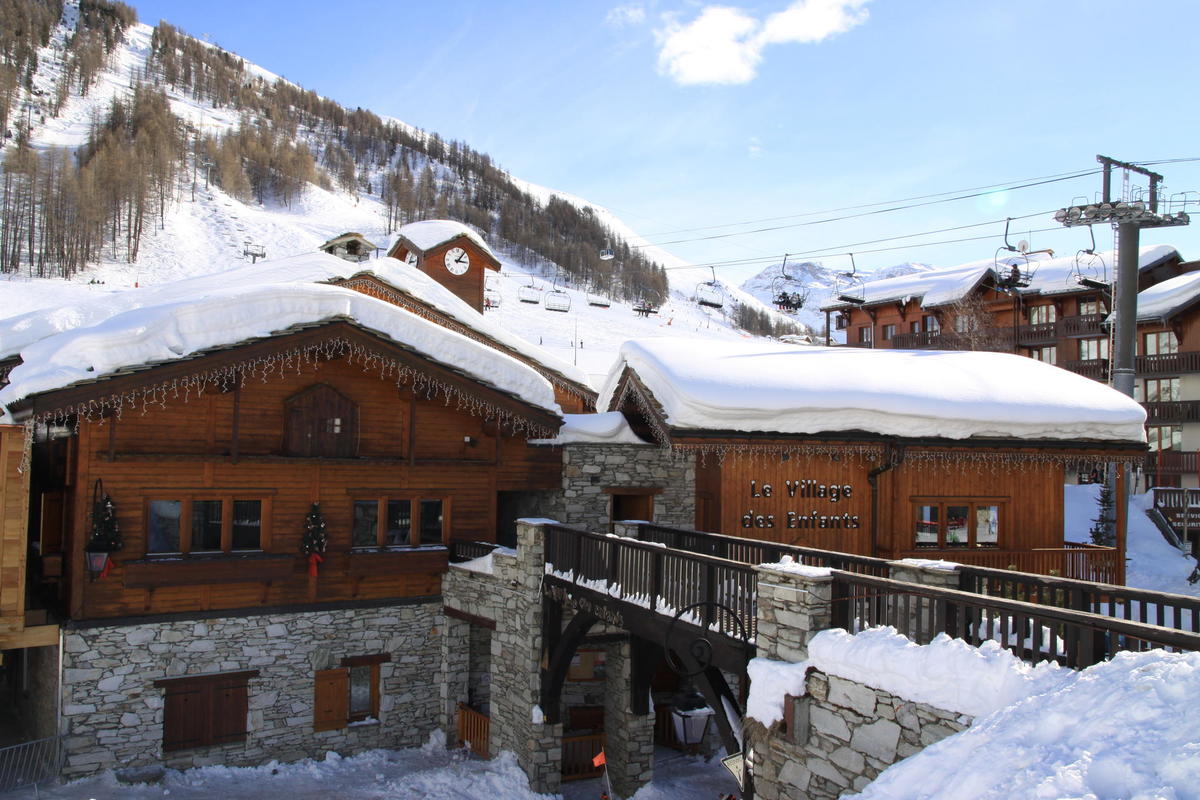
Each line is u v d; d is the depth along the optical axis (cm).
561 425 1753
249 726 1546
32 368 1348
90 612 1413
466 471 1781
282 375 1590
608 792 1484
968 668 672
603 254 3916
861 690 766
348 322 1523
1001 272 3988
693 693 1798
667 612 1146
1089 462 1859
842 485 1800
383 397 1702
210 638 1516
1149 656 555
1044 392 1764
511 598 1578
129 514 1447
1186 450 3366
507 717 1579
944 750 612
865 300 4609
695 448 1584
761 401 1597
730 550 1293
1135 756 466
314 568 1591
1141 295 3497
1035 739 552
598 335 7194
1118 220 2098
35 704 1577
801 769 827
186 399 1494
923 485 1797
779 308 3200
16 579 1373
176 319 1406
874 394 1655
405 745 1697
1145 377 3475
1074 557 1830
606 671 1670
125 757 1431
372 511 1694
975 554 1770
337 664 1639
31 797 1313
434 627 1748
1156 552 2617
